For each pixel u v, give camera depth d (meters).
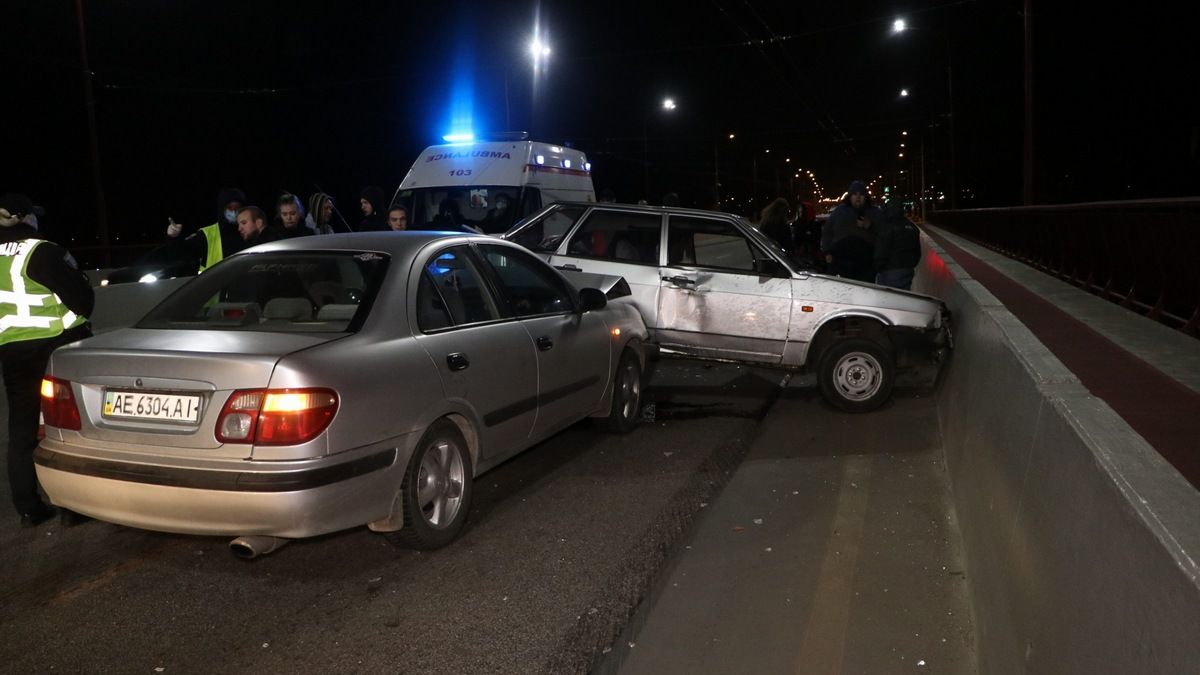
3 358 4.95
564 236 8.70
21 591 4.29
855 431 7.17
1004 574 2.98
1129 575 1.75
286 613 4.04
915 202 96.06
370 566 4.56
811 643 3.63
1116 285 9.47
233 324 4.55
